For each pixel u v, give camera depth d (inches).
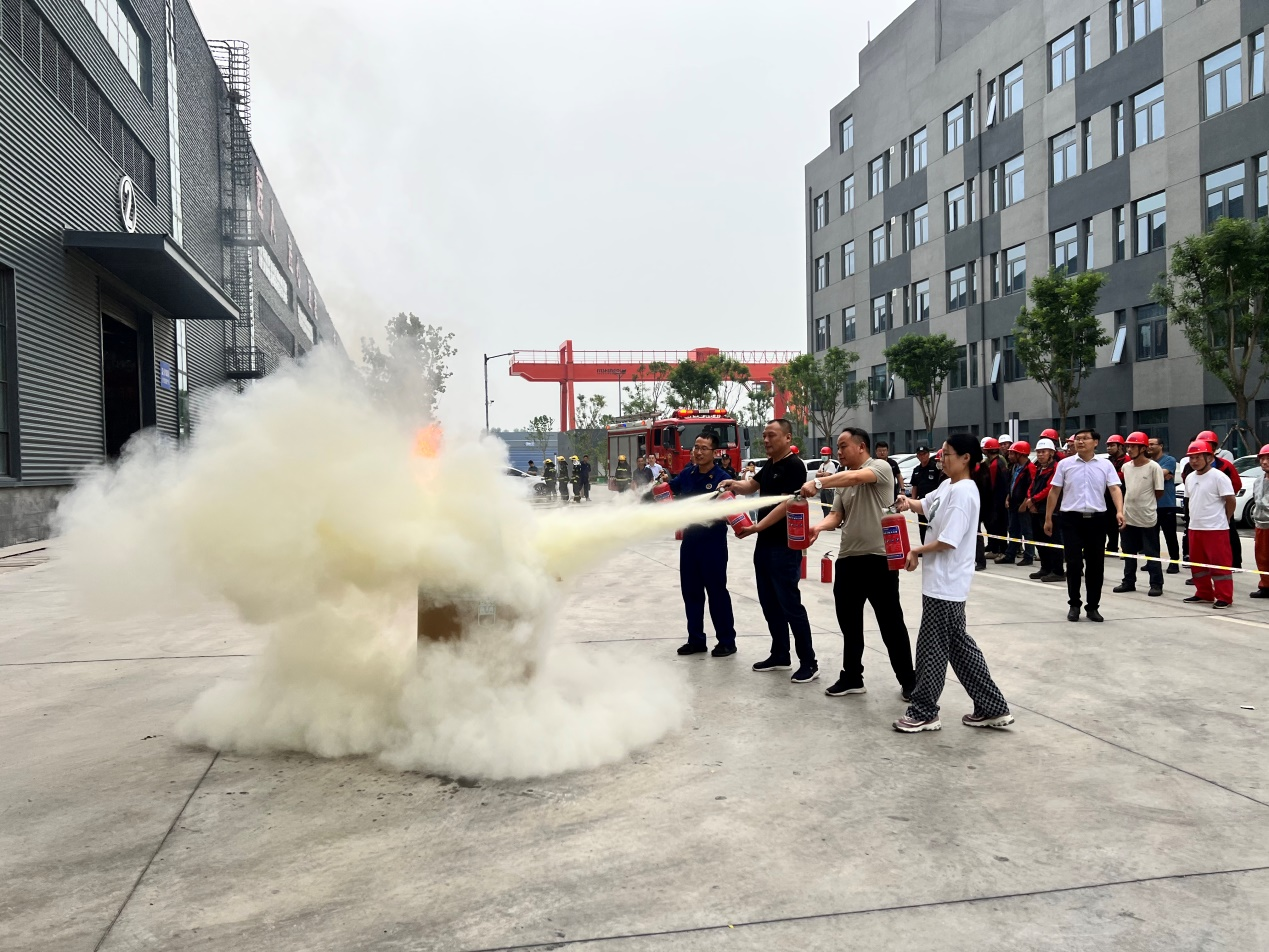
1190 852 128.7
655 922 109.9
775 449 247.4
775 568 233.9
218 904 115.4
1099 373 1109.7
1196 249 787.4
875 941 105.3
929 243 1473.9
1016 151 1261.1
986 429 1346.0
